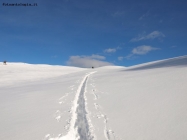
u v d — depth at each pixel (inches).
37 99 403.2
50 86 625.0
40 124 243.1
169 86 363.9
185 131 190.5
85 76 902.4
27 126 239.6
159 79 450.6
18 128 234.8
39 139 198.8
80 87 526.3
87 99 365.1
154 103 283.1
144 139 187.5
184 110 239.0
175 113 235.1
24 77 1349.7
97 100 351.3
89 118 257.6
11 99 433.4
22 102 385.4
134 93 362.0
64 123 240.7
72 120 248.5
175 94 305.9
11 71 1676.9
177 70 540.4
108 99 348.8
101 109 293.7
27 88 645.9
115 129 216.8
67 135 203.5
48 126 234.1
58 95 428.5
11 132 223.6
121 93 380.2
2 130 232.5
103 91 426.0
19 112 309.6
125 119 241.8
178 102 268.8
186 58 946.1
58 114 280.8
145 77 521.7
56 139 196.5
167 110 248.7
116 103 316.2
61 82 734.5
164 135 189.5
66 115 273.1
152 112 250.4
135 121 231.6
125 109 278.8
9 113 308.5
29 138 203.5
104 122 239.6
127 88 418.0
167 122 215.6
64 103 347.6
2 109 338.3
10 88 733.3
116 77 644.7
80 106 320.8
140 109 269.4
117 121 238.8
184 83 362.0
